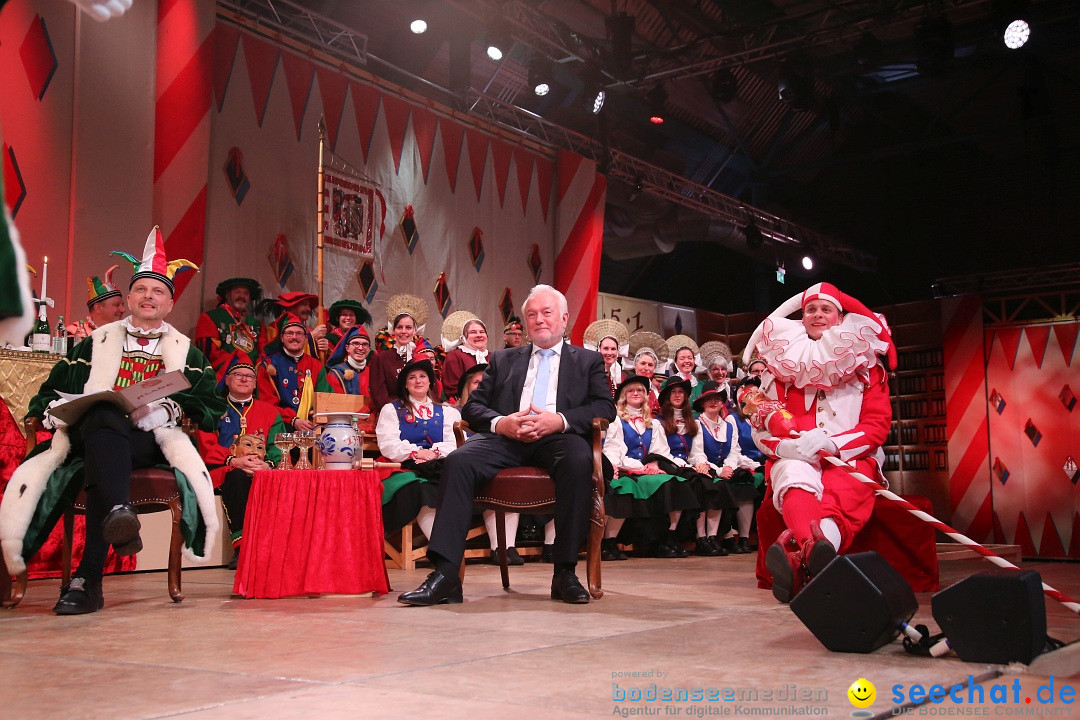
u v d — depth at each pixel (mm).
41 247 5633
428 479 5418
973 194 15000
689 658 2238
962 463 11008
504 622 2920
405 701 1757
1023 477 10625
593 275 9906
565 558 3559
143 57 6184
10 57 5551
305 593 3725
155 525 5074
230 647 2420
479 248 8914
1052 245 14562
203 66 6426
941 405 11664
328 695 1812
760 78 12234
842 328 3605
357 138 7859
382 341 6863
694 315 12320
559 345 3900
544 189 9703
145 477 3398
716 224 12211
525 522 6266
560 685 1907
